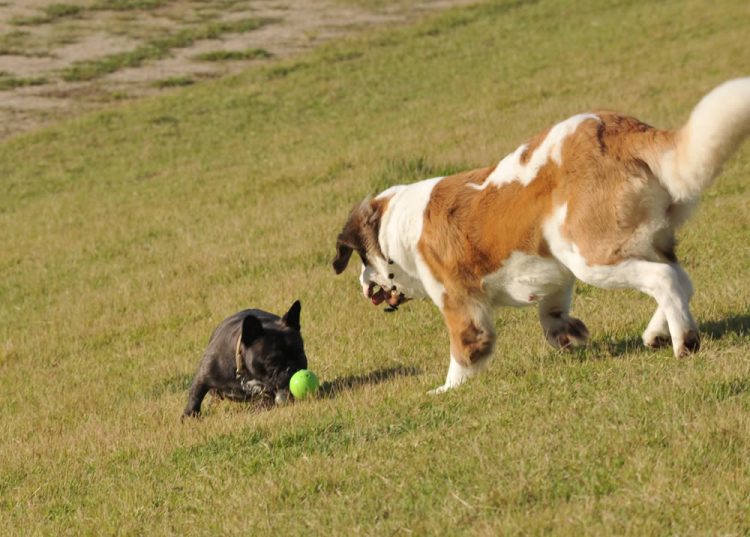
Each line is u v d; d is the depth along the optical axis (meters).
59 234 22.42
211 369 9.98
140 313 15.30
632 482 5.50
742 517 4.88
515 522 5.21
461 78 36.47
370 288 9.79
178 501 7.09
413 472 6.37
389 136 27.53
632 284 7.34
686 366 7.27
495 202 8.08
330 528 5.78
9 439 10.26
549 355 9.05
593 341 9.41
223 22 54.22
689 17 40.50
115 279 17.75
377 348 11.19
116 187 27.50
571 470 5.84
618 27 41.28
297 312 9.98
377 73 39.88
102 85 42.09
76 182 28.86
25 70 44.41
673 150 7.07
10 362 14.06
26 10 57.09
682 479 5.43
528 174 7.81
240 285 15.55
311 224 18.00
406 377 9.55
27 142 34.16
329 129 31.39
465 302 8.57
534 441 6.38
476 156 20.56
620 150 7.31
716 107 6.57
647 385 7.06
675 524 4.92
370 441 7.42
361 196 19.22
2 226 24.44
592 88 28.92
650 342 8.27
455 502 5.72
